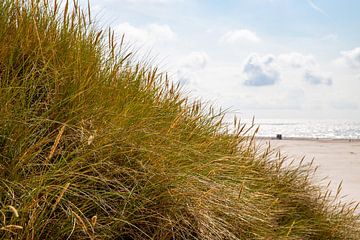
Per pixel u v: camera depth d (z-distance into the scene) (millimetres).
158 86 3369
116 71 2842
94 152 2242
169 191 2395
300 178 4809
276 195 4051
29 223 1780
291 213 3830
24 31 2668
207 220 2527
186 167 2652
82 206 2135
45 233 1970
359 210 6184
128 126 2512
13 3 2725
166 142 2750
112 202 2303
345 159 14758
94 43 2908
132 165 2443
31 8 2770
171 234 2426
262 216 3146
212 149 3434
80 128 2318
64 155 2299
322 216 4242
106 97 2693
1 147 2100
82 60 2758
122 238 2293
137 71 3207
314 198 4617
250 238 2898
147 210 2389
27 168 2082
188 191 2482
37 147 2227
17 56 2594
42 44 2672
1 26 2574
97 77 2777
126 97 2785
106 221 2229
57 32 2859
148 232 2391
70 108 2469
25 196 1882
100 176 2221
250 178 3469
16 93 2229
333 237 4121
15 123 2162
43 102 2461
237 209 2846
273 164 4711
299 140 28375
